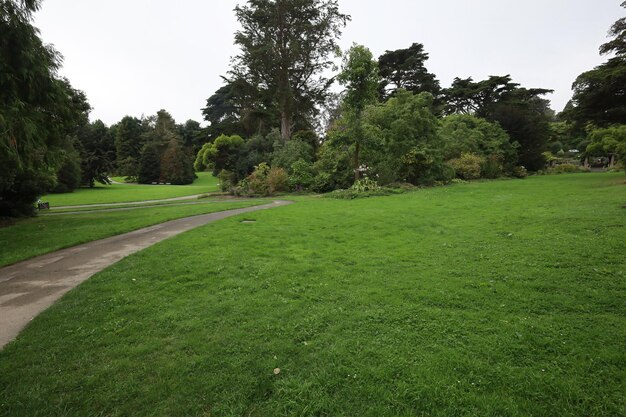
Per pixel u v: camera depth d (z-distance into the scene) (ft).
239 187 96.84
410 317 14.49
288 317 14.87
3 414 9.39
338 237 30.40
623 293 16.05
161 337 13.42
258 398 9.95
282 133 126.31
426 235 29.99
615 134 73.82
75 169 141.79
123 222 41.63
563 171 133.80
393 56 152.25
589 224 29.27
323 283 18.85
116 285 19.07
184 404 9.71
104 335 13.60
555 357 11.39
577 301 15.48
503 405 9.32
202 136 172.45
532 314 14.51
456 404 9.46
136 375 11.02
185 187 158.61
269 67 117.50
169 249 26.66
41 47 36.37
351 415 9.21
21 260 25.67
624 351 11.54
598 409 9.11
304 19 121.29
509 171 112.16
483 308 15.19
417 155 78.18
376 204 52.39
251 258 23.93
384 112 81.92
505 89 155.94
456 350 11.93
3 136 29.37
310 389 10.23
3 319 15.64
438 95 162.50
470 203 48.42
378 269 21.11
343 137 73.36
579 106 88.48
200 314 15.29
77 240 31.65
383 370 10.89
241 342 12.87
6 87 31.76
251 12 117.60
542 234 27.45
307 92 129.70
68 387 10.50
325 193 83.71
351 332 13.39
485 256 22.77
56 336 13.58
